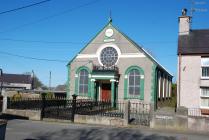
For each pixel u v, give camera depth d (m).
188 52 25.50
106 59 31.69
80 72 32.59
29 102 22.22
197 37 27.28
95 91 31.41
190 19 29.17
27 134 14.46
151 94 29.20
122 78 30.69
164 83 37.09
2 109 22.56
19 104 22.52
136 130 16.94
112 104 24.36
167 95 40.25
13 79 90.12
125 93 30.27
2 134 10.30
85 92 31.98
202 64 25.16
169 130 17.23
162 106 34.75
